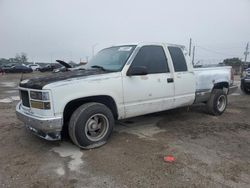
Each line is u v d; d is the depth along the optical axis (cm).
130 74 466
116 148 435
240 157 403
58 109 390
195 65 680
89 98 433
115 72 454
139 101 486
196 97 613
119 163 375
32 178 333
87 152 418
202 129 556
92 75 432
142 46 502
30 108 420
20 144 455
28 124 418
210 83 649
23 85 431
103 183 320
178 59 562
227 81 703
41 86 387
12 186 313
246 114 716
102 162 379
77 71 480
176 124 595
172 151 423
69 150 426
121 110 464
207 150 431
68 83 398
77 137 416
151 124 593
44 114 387
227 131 544
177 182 322
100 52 571
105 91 435
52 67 4478
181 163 376
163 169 356
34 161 384
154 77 506
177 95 555
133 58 482
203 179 330
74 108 439
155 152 418
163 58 531
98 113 432
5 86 1667
